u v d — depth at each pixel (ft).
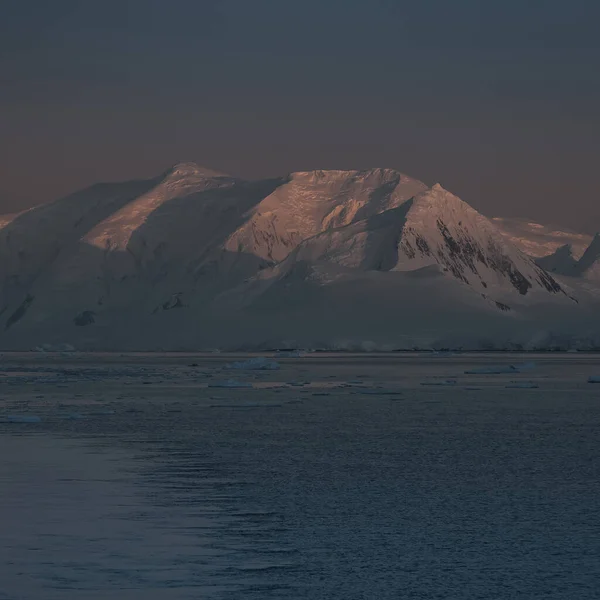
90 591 147.02
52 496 221.05
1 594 145.18
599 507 211.00
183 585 150.61
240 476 250.98
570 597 145.79
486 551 172.35
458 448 312.50
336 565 162.71
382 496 223.10
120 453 296.51
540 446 318.65
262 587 149.89
